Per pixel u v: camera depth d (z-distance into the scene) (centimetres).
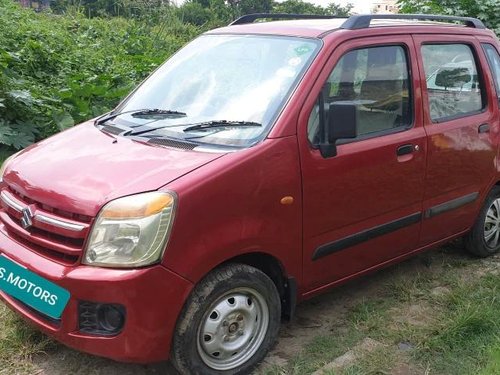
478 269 485
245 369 326
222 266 309
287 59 360
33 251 302
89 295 276
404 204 398
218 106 357
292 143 325
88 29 1229
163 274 278
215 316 307
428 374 333
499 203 500
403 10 1016
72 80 767
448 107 436
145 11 1490
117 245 276
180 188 283
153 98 396
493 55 489
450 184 434
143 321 278
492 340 359
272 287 330
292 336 374
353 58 366
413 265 485
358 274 387
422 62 412
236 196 300
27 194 311
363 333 377
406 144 390
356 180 358
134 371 331
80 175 303
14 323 360
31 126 656
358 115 368
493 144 470
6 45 850
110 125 375
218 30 430
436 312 407
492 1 975
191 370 302
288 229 327
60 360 336
